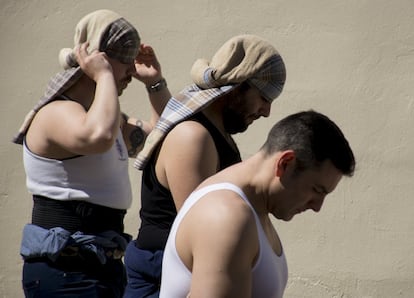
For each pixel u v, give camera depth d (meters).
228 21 9.49
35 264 6.68
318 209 5.00
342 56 9.48
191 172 6.21
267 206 4.97
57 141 6.58
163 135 6.38
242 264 4.66
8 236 9.72
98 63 6.65
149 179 6.54
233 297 4.63
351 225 9.55
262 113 6.58
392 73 9.45
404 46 9.45
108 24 6.77
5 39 9.62
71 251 6.62
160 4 9.52
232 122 6.48
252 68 6.35
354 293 9.55
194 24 9.52
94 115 6.44
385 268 9.54
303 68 9.49
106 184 6.77
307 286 9.59
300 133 4.84
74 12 9.60
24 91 9.63
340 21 9.46
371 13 9.45
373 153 9.50
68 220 6.70
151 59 7.92
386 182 9.51
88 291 6.66
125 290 6.71
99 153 6.47
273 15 9.49
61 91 6.73
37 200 6.79
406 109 9.48
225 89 6.37
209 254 4.65
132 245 6.67
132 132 7.93
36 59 9.63
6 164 9.67
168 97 8.00
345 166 4.86
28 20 9.62
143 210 6.62
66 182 6.69
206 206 4.77
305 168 4.82
